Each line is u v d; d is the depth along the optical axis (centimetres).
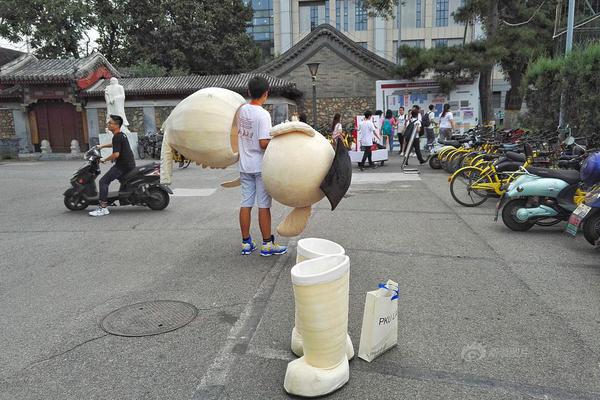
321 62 2464
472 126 2041
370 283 469
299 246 339
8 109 2306
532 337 354
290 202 396
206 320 395
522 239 621
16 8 2947
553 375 305
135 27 3281
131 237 671
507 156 848
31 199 1017
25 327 388
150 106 2300
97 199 861
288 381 288
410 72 1912
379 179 1197
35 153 2273
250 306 422
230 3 3303
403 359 327
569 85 1201
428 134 1684
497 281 468
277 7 5216
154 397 289
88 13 3100
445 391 290
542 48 1772
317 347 287
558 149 919
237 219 771
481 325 375
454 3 4869
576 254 553
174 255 580
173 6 3141
